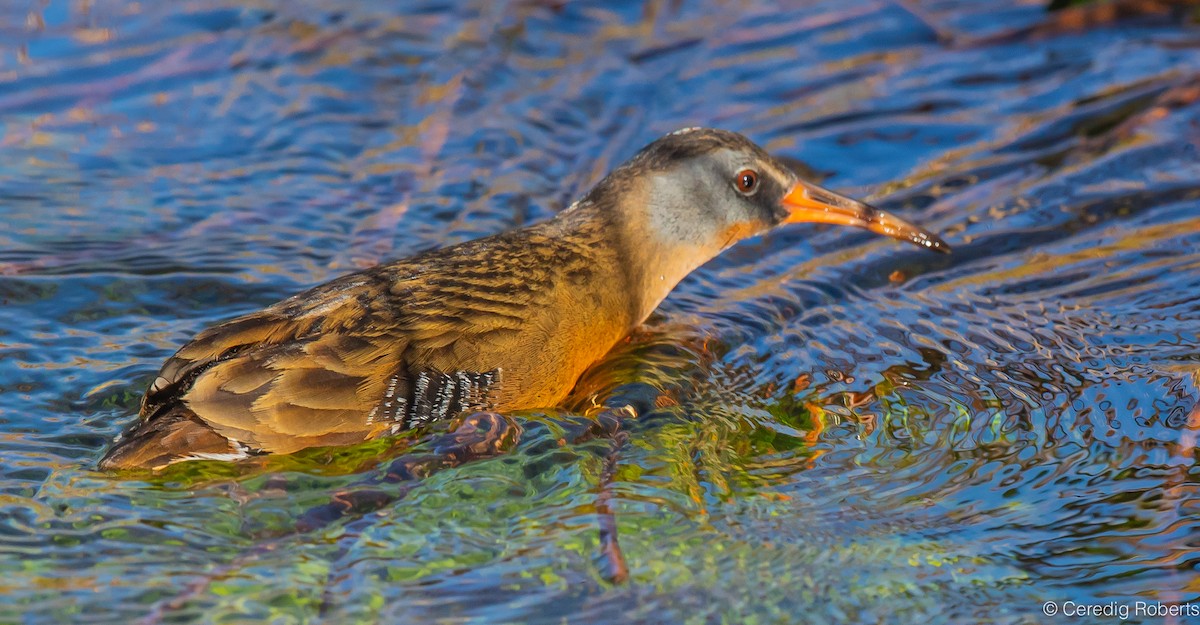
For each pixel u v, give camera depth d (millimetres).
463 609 7156
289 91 13953
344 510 7836
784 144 13219
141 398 9016
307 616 7047
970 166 12719
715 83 14336
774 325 10508
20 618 6914
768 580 7484
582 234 10008
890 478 8461
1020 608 7332
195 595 7145
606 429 8789
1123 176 12234
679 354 9992
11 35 14500
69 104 13523
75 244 11297
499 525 7809
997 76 14188
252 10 15250
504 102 13977
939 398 9320
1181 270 10766
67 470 8156
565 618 7121
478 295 9039
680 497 8164
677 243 10383
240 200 12203
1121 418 8961
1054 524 7984
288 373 8094
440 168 12859
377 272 9086
